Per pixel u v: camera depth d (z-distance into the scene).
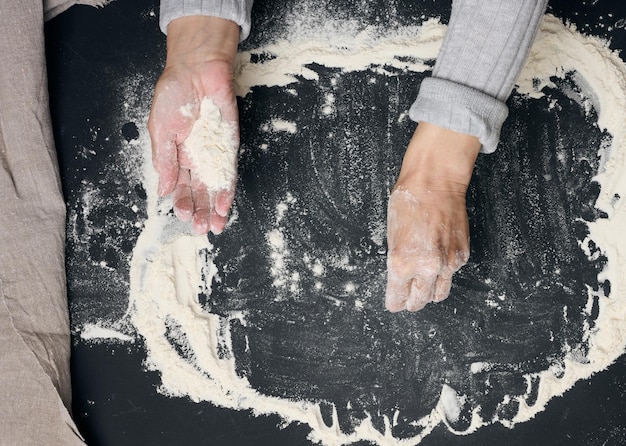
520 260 1.22
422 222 1.07
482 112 1.03
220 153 1.08
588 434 1.21
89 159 1.20
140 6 1.23
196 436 1.18
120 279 1.19
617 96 1.24
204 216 1.10
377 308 1.21
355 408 1.20
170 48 1.10
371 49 1.23
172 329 1.19
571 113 1.24
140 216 1.20
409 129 1.23
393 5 1.24
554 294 1.22
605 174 1.24
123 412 1.18
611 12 1.25
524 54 1.04
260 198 1.21
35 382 1.13
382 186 1.22
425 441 1.20
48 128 1.17
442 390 1.21
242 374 1.19
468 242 1.11
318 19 1.23
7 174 1.16
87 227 1.19
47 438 1.12
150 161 1.21
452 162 1.08
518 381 1.21
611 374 1.22
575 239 1.23
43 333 1.15
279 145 1.22
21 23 1.16
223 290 1.20
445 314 1.21
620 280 1.22
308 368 1.20
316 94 1.23
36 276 1.15
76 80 1.21
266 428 1.19
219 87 1.08
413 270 1.07
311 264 1.21
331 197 1.22
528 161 1.23
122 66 1.22
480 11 1.02
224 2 1.06
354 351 1.20
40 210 1.17
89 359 1.18
